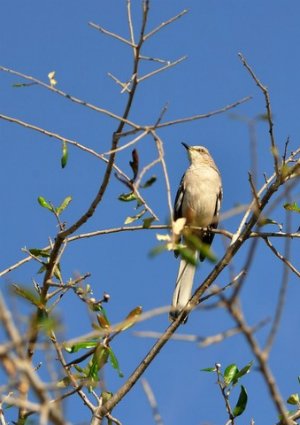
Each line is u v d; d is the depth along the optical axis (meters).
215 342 5.95
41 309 9.53
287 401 11.71
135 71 10.25
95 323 10.27
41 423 5.63
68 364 10.70
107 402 11.08
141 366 11.30
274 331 6.15
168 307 6.63
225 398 11.10
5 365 6.18
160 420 7.04
